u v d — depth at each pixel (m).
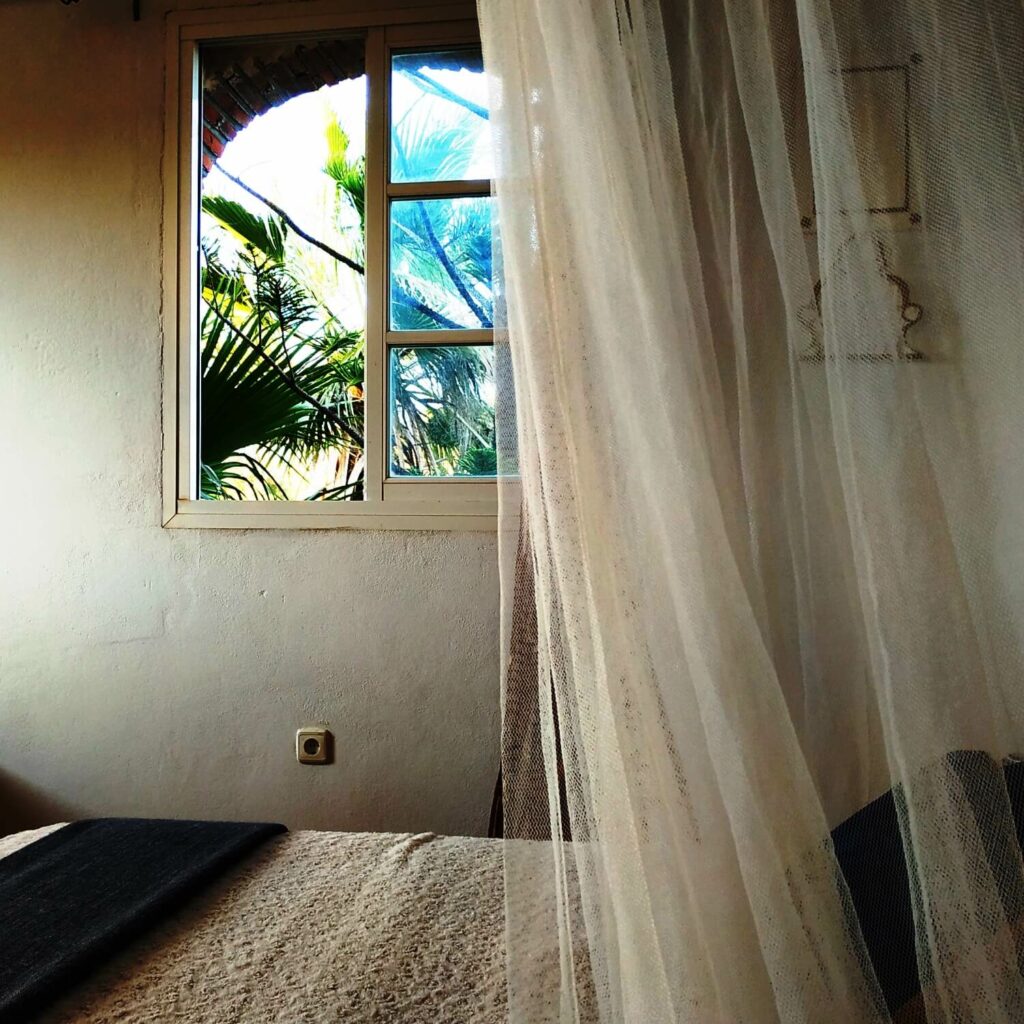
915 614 0.67
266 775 2.09
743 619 0.68
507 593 0.82
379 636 2.07
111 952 0.92
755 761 0.66
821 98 0.72
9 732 2.15
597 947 0.68
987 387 0.69
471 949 0.95
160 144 2.14
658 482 0.70
